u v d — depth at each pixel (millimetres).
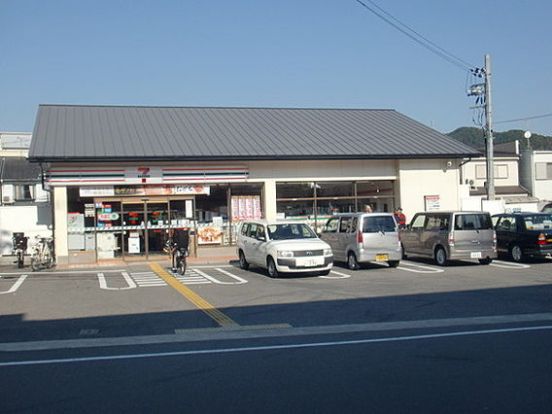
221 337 9656
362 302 12898
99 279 17969
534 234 19500
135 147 23594
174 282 16969
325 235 20781
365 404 5938
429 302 12711
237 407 5941
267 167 24656
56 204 22250
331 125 29266
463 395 6168
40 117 26719
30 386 6848
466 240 19203
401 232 21844
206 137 25766
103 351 8750
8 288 16172
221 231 24359
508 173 47562
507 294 13555
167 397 6328
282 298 13688
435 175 26578
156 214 23500
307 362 7766
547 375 6852
